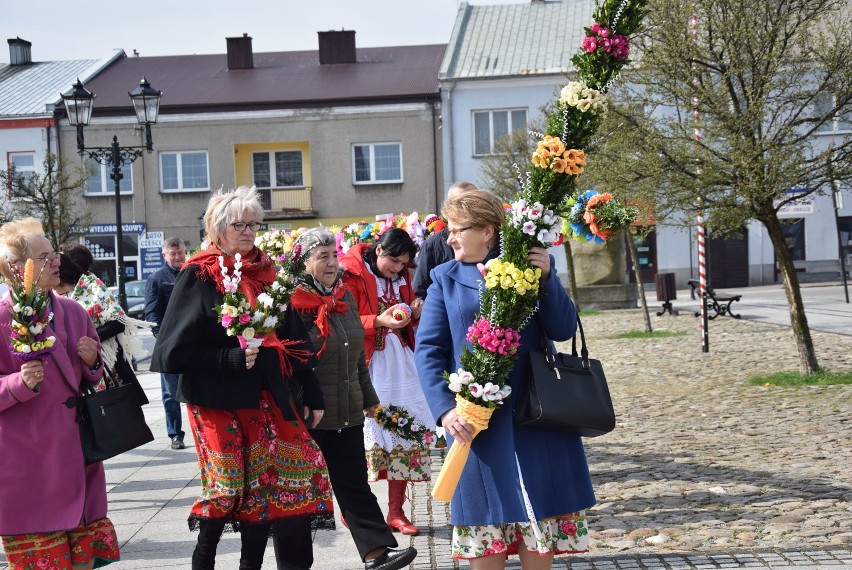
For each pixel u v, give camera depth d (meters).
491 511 3.82
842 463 7.32
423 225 7.65
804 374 11.96
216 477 4.41
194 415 4.46
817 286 35.66
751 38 10.78
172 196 38.06
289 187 38.38
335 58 40.97
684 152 11.09
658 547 5.44
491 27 40.03
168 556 5.76
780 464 7.41
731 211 11.32
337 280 5.52
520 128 33.25
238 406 4.38
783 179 10.91
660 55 11.05
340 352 5.25
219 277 4.46
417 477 6.21
